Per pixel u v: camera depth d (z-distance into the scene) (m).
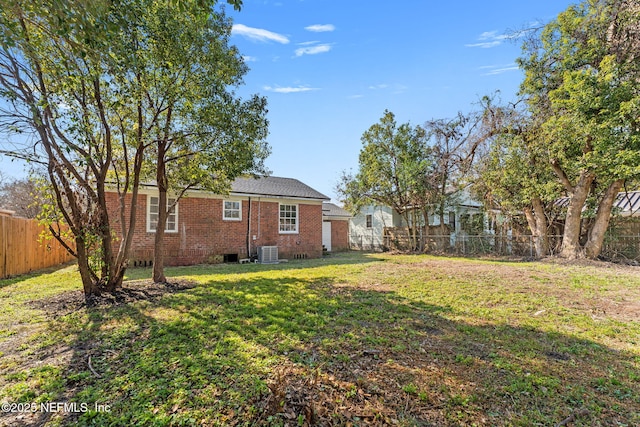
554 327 4.43
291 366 3.18
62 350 3.59
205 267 11.33
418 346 3.74
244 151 7.36
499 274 8.90
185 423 2.31
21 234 9.11
